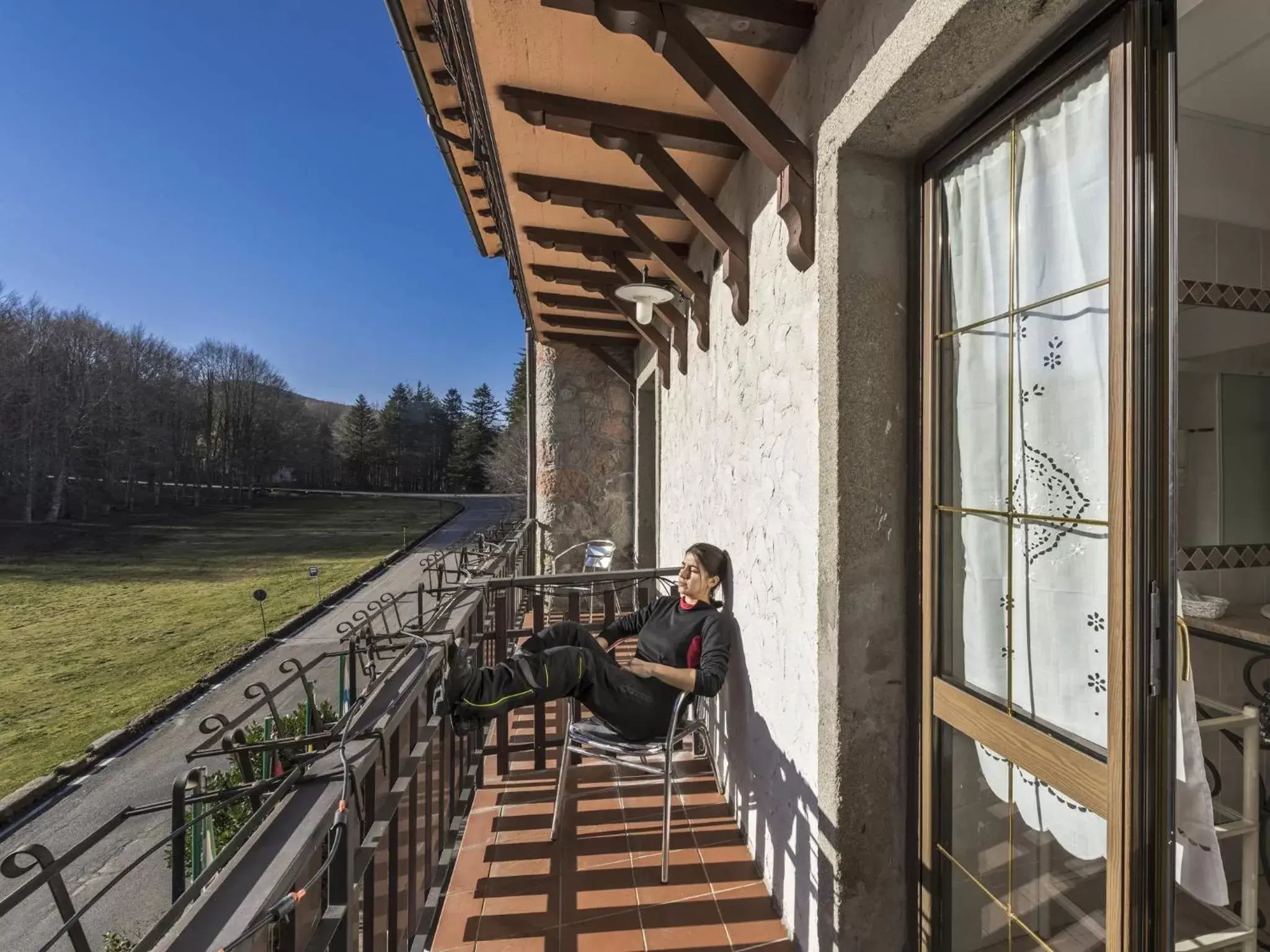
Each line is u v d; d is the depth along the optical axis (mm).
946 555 1295
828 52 1393
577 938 1659
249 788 1027
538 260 3705
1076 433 982
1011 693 1118
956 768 1274
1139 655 850
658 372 4258
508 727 2668
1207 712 1793
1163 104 838
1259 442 2047
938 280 1308
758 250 1976
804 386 1553
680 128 1985
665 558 4195
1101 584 939
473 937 1666
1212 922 1459
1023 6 906
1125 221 866
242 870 712
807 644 1535
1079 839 980
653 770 1964
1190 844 1075
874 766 1366
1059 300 1012
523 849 2059
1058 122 1011
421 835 1615
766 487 1881
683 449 3506
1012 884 1121
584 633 2195
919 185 1356
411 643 1574
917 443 1354
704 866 1968
